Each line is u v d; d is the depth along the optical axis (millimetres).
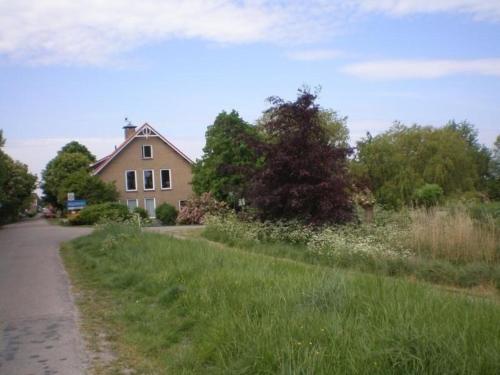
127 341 6781
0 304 9617
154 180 51469
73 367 5969
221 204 37281
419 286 7121
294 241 15414
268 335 5336
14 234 30656
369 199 19234
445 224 12484
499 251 11250
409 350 4445
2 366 6121
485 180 66688
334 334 5109
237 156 39312
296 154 16219
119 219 23172
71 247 19078
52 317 8414
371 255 11453
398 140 47094
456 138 48094
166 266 10414
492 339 4625
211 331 6078
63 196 50125
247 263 10141
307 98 16531
